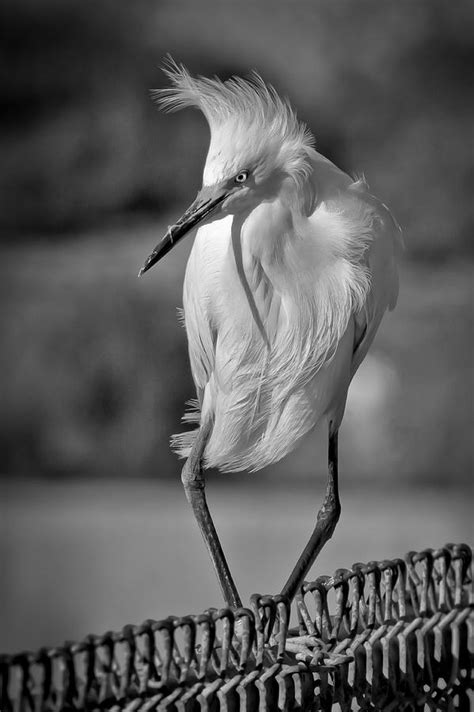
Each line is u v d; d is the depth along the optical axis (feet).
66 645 7.46
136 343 48.03
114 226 60.90
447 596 10.29
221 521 37.83
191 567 32.04
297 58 65.36
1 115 64.08
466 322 49.62
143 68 64.49
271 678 8.66
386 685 9.64
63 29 65.41
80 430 47.14
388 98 64.44
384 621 9.66
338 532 36.22
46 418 47.37
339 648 9.36
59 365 48.16
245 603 27.68
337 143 63.52
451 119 63.87
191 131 61.87
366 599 9.82
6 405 47.44
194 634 8.08
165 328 48.39
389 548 33.88
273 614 8.84
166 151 61.36
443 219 59.88
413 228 59.98
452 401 46.65
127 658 7.67
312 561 12.47
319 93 64.23
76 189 61.31
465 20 65.67
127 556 32.94
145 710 7.79
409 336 49.01
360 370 47.80
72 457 46.70
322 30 66.23
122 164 61.00
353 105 64.08
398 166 61.98
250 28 66.23
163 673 7.92
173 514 39.70
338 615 9.38
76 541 34.78
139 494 43.19
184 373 47.85
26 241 59.82
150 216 61.31
